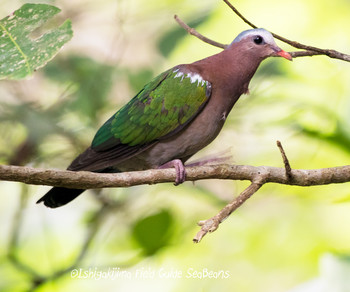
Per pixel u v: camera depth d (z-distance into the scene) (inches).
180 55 481.4
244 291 433.4
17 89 432.1
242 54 338.0
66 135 406.3
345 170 271.4
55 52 173.9
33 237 460.8
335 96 426.3
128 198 414.3
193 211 438.9
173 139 332.8
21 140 421.7
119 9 442.6
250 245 446.6
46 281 394.0
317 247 444.1
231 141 431.5
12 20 182.1
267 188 440.5
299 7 527.5
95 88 414.0
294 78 435.5
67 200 318.3
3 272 421.7
